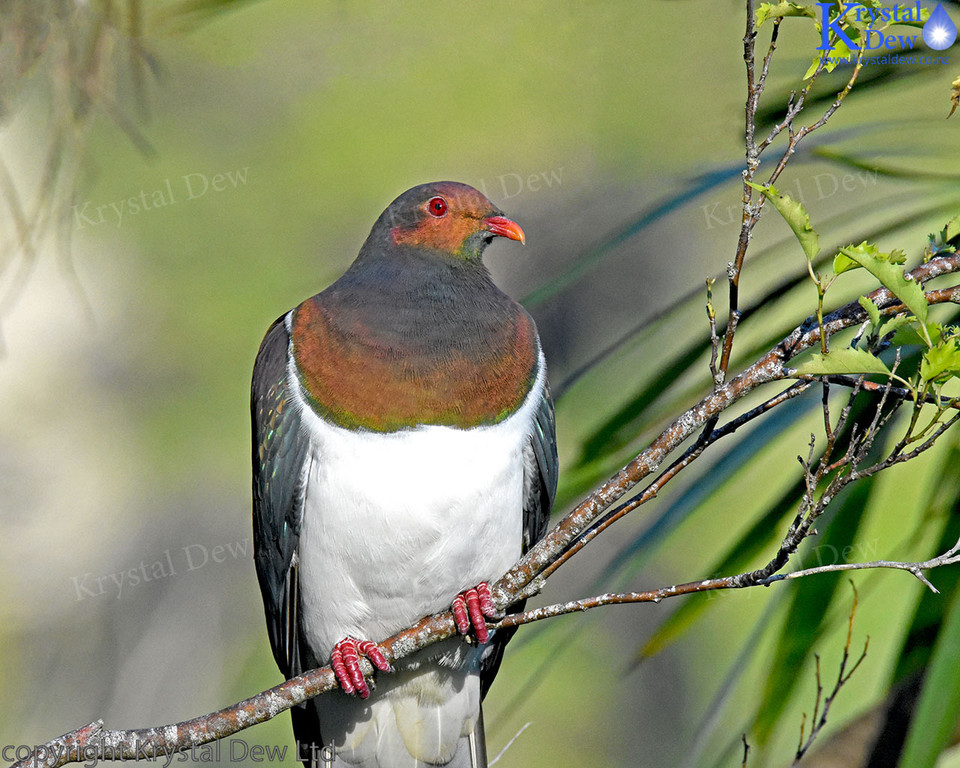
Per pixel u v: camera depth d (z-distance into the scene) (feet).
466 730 27.20
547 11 48.67
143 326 55.01
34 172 38.86
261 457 25.36
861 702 33.68
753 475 40.98
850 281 29.94
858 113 29.68
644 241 49.49
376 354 24.31
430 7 49.78
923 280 18.13
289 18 50.08
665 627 24.00
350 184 55.01
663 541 23.93
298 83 52.95
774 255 28.81
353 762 27.43
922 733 19.24
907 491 33.04
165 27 29.71
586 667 48.14
